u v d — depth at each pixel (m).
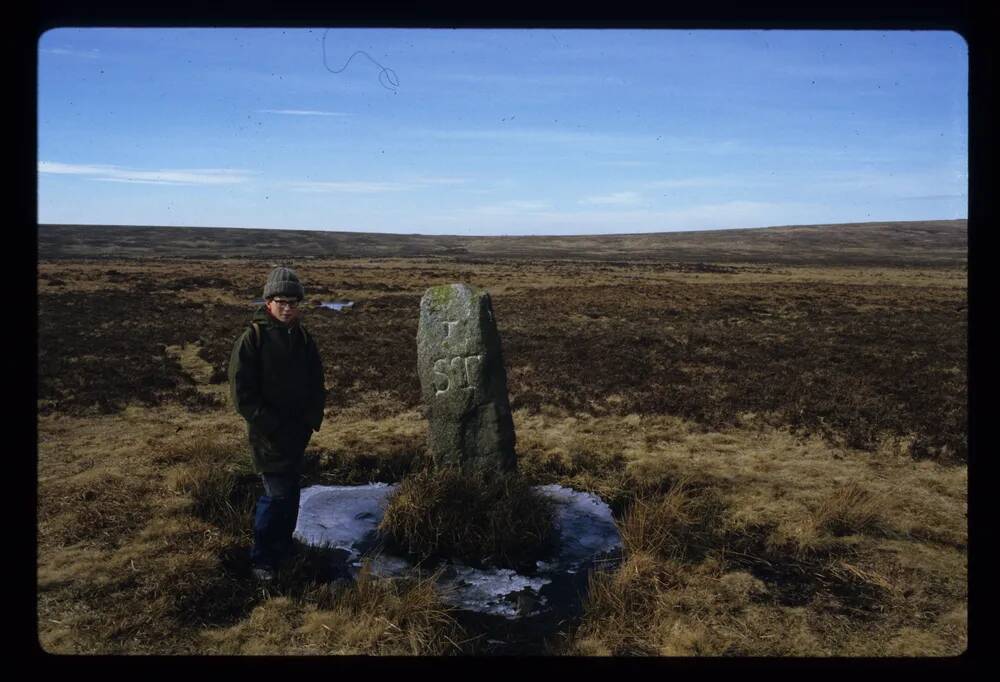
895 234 137.50
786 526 5.94
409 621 4.32
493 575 5.19
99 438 8.31
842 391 11.68
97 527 5.59
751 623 4.43
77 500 6.14
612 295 33.94
